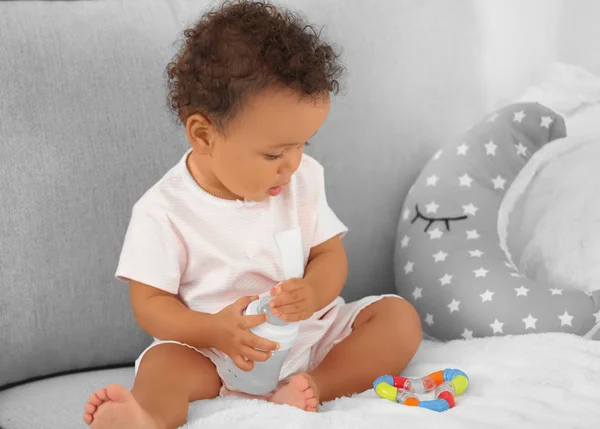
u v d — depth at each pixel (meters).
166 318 1.12
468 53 1.68
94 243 1.28
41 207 1.25
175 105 1.13
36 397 1.17
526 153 1.48
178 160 1.34
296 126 1.03
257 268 1.19
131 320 1.31
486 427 0.94
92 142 1.29
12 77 1.26
